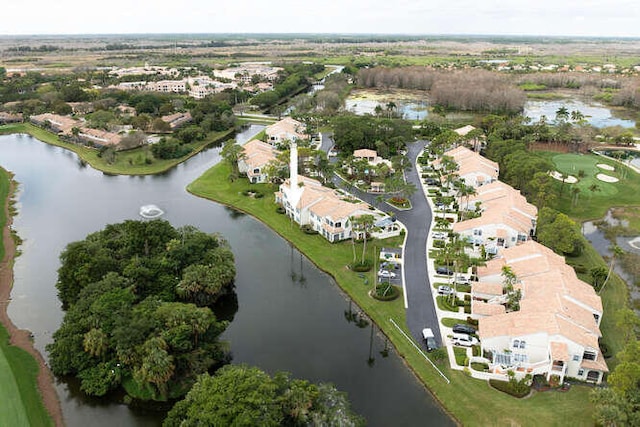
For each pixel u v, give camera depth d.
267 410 51.12
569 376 66.69
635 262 100.88
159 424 61.22
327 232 109.81
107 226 97.06
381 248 105.25
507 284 82.75
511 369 65.94
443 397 63.41
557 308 70.94
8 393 62.91
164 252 88.62
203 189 145.25
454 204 128.25
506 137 181.62
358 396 64.06
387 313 81.75
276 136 192.62
